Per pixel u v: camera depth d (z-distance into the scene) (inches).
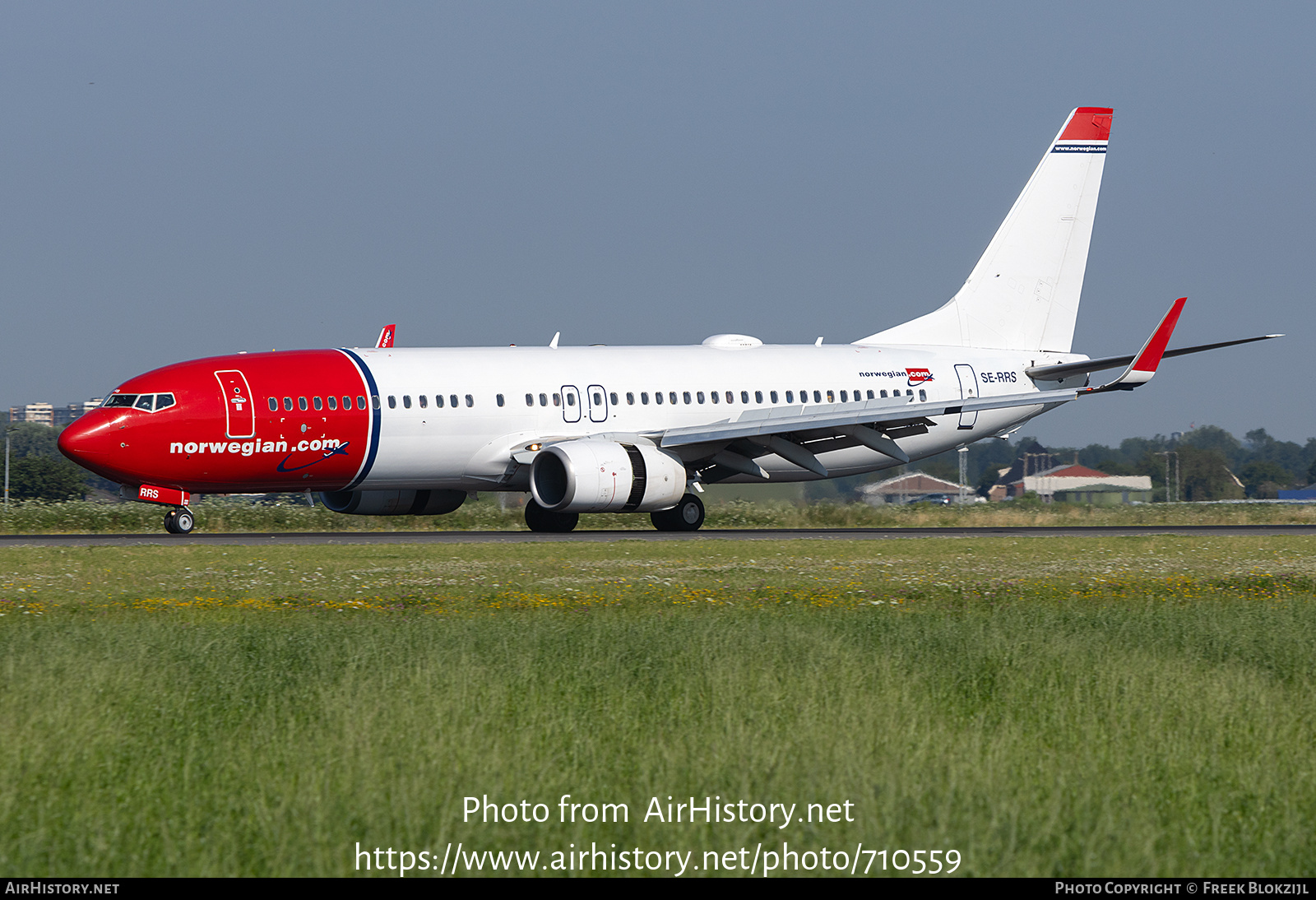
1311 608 2672.2
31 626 2321.6
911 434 5674.2
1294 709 1674.5
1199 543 4598.9
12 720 1507.1
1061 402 5693.9
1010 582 3221.0
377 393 4945.9
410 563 3622.0
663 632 2218.3
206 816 1219.2
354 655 1925.4
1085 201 6220.5
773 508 6692.9
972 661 1989.4
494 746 1402.6
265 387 4808.1
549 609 2640.3
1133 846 1120.8
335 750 1387.8
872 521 6761.8
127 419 4643.2
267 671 1881.2
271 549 4141.2
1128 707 1636.3
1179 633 2309.3
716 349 5689.0
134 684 1723.7
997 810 1180.5
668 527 5457.7
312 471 4904.0
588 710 1631.4
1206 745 1480.1
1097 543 4581.7
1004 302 6117.1
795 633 2151.8
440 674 1769.2
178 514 4980.3
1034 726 1576.0
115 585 3075.8
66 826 1189.1
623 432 5305.1
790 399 5600.4
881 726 1475.1
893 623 2383.1
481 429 5088.6
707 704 1638.8
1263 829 1207.6
